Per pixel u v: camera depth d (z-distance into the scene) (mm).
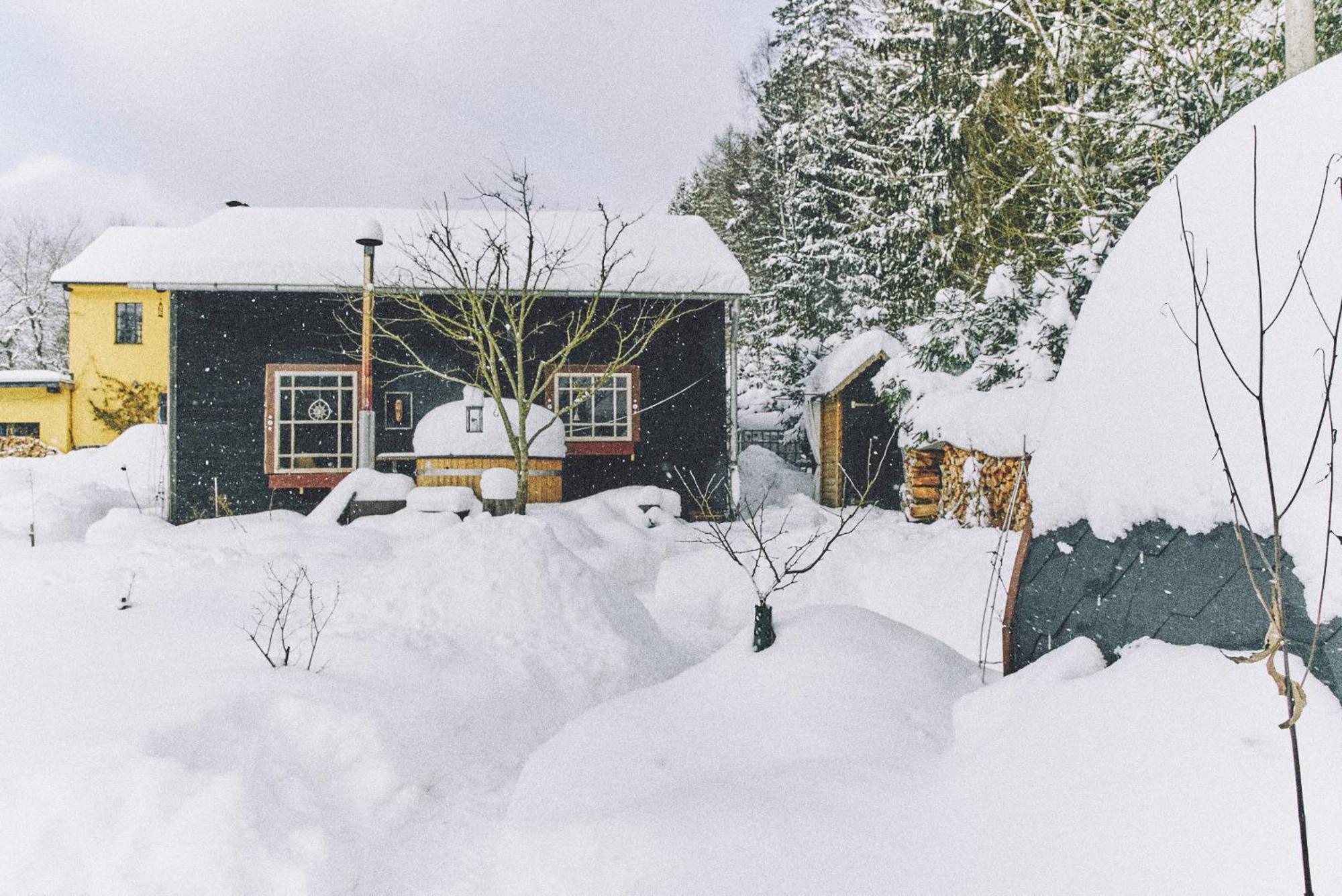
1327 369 1874
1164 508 2258
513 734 3820
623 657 4551
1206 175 2311
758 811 2168
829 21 24234
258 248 12336
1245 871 1517
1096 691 2062
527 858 2381
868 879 1892
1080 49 12836
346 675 3777
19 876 2455
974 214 15203
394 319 11633
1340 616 1751
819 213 21797
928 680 2826
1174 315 2307
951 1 14539
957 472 10539
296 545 7719
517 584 4730
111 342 21016
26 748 2973
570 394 12062
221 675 3607
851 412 14656
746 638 3221
